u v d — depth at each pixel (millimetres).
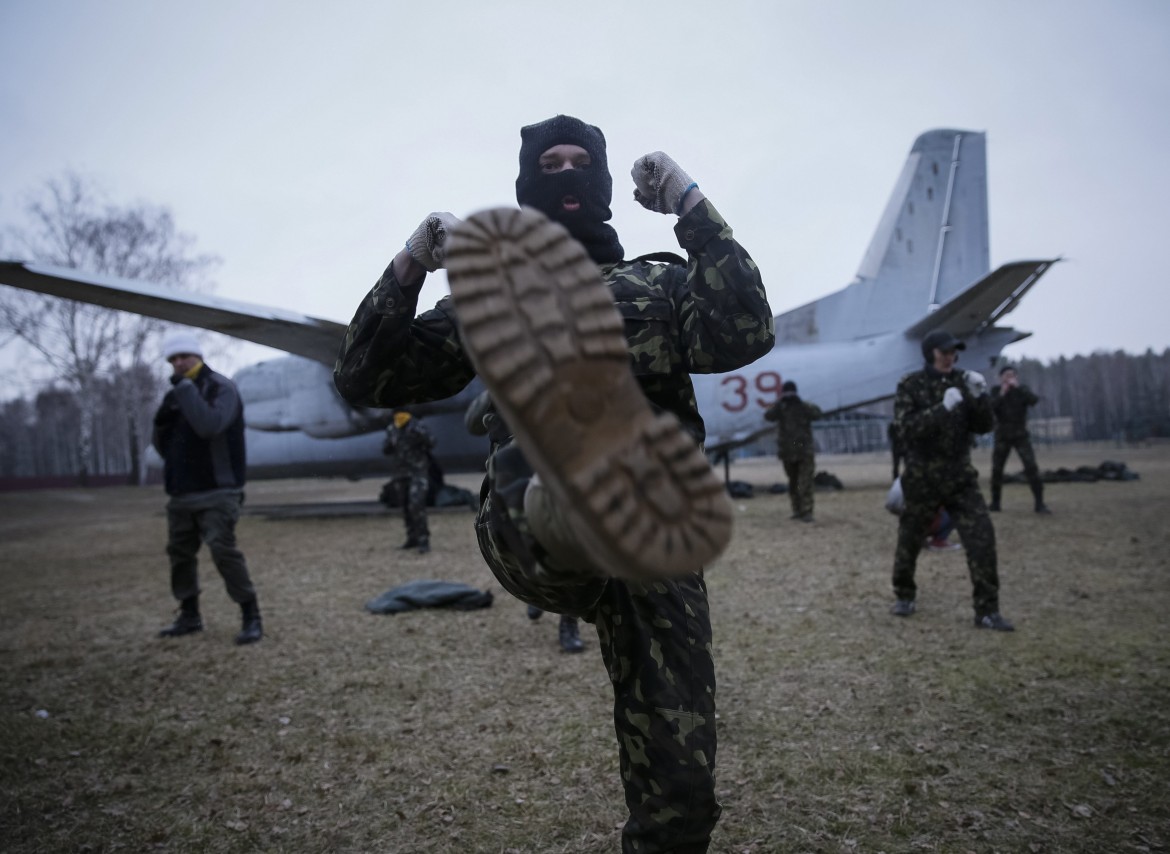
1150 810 2494
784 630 4773
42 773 3152
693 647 1613
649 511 811
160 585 7625
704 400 13617
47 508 21703
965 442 4727
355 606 6059
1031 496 11789
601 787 2830
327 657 4656
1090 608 5016
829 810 2588
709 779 1549
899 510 5859
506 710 3645
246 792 2939
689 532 823
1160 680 3615
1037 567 6363
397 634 5113
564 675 4109
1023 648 4195
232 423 5141
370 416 13156
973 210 14766
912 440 4820
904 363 13586
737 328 1576
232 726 3617
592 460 834
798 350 13742
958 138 14773
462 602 5770
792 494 9961
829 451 42438
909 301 14398
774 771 2881
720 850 2369
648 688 1567
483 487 1677
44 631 5734
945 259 14602
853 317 14203
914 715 3346
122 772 3150
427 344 1732
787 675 3934
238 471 5176
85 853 2533
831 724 3291
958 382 4754
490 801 2770
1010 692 3555
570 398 848
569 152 1753
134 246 31656
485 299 866
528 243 914
